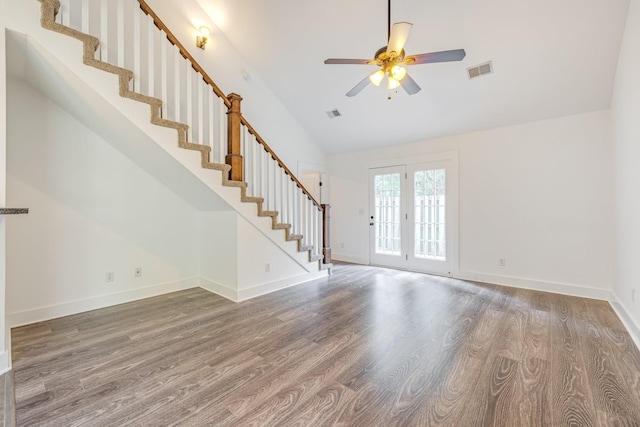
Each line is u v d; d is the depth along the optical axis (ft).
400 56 7.46
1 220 6.17
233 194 10.77
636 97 7.88
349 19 10.87
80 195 9.89
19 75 8.51
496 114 12.91
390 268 17.16
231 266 11.39
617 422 4.78
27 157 8.89
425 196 16.01
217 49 13.62
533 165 12.69
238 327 8.66
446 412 5.06
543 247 12.53
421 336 8.06
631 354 7.00
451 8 9.41
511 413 5.02
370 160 18.21
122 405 5.20
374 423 4.80
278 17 11.91
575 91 10.91
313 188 20.81
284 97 16.10
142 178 11.35
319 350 7.27
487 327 8.66
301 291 12.40
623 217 9.42
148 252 11.57
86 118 9.38
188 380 5.98
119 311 9.97
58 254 9.43
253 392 5.60
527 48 9.94
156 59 11.76
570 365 6.54
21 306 8.75
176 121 9.45
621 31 8.82
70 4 9.68
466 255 14.56
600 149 11.28
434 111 13.71
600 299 11.27
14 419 4.81
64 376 6.08
